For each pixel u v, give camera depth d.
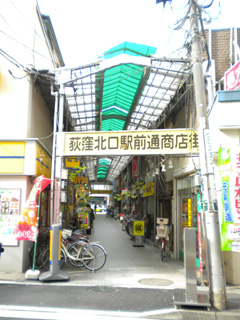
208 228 5.21
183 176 9.76
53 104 10.05
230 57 8.29
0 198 7.39
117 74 8.20
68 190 13.60
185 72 7.46
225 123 6.17
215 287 4.95
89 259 7.70
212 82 7.88
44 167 8.61
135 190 20.17
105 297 5.37
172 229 10.91
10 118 7.71
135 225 12.51
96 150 7.34
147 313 4.63
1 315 4.44
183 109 9.72
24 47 8.02
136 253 10.70
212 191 5.30
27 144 7.47
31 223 6.68
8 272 7.07
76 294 5.52
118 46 7.25
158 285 6.27
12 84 7.84
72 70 7.68
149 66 7.23
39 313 4.55
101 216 43.84
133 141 7.29
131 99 10.46
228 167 4.93
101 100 9.98
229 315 4.61
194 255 5.01
